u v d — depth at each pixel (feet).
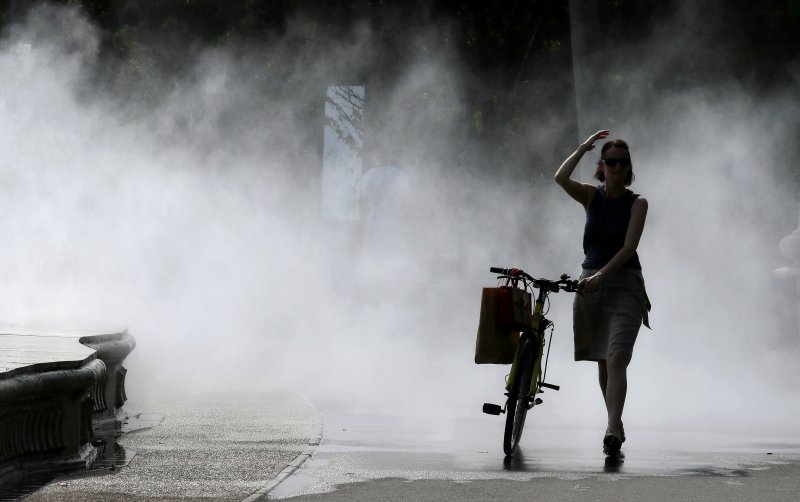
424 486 54.70
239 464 60.34
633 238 66.18
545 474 58.49
